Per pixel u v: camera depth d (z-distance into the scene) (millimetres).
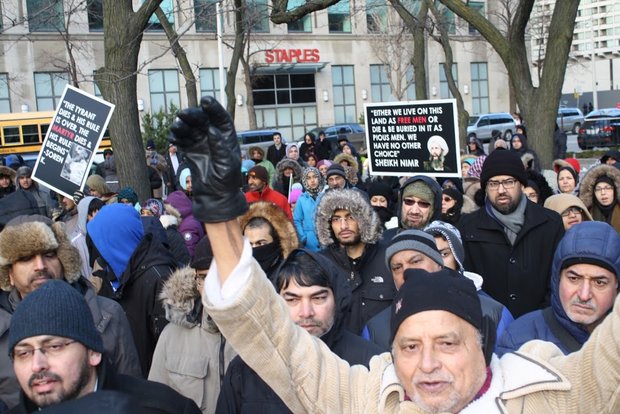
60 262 3756
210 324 3660
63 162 7254
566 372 2205
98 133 7191
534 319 3414
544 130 9992
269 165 14891
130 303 4730
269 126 43438
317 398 2260
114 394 2000
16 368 2525
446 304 2039
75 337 2502
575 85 91375
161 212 8266
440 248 4379
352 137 36031
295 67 43250
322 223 4762
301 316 3092
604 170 6781
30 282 3625
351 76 45500
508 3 29250
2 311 3637
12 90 34094
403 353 2096
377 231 4688
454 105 6652
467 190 7688
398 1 17109
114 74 8375
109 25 8352
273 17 10062
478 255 5352
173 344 3744
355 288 4688
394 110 7082
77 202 8219
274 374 2211
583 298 3117
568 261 3154
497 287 5266
